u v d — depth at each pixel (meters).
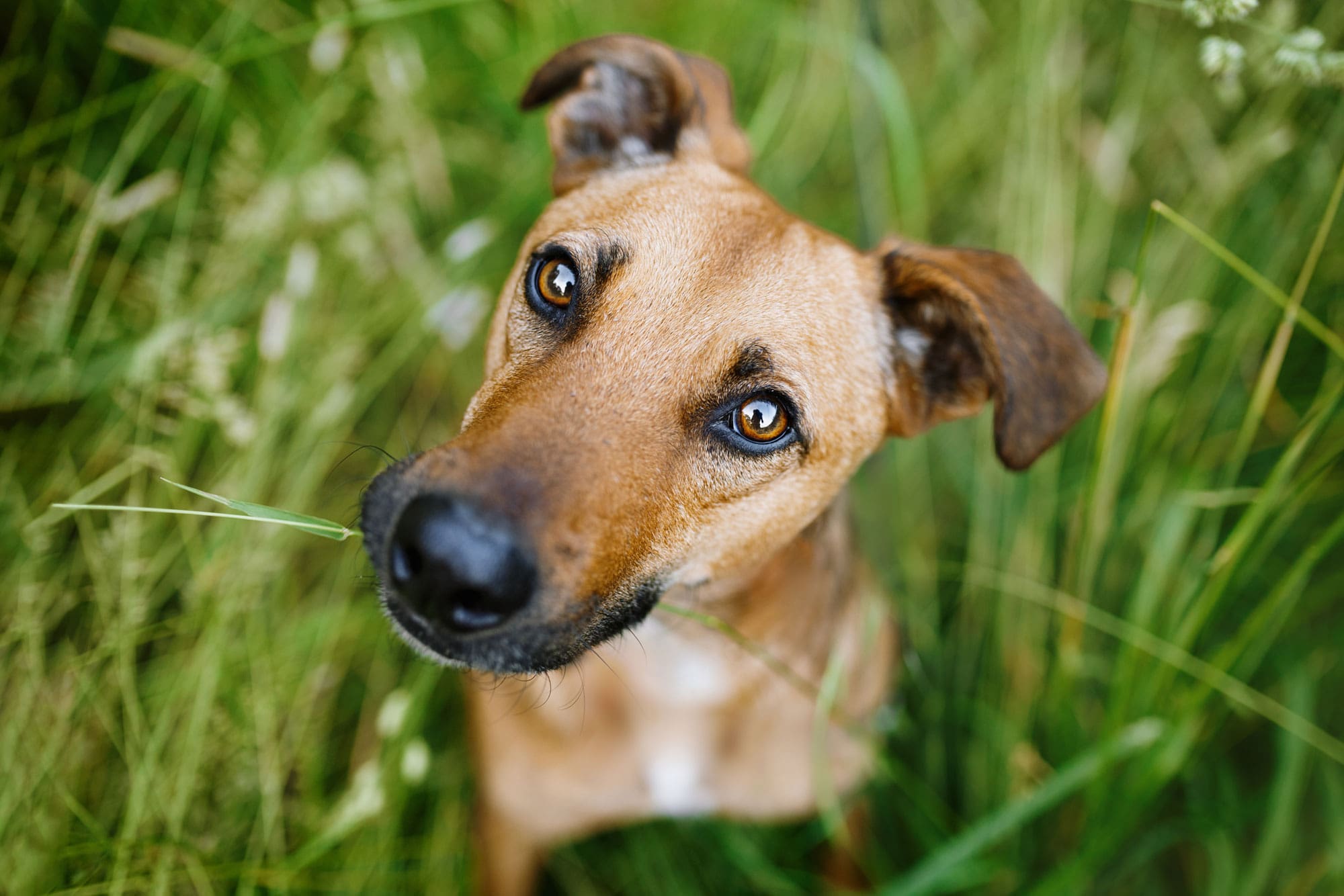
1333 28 0.51
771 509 0.38
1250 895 0.48
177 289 0.51
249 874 0.42
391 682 0.52
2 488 0.48
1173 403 0.56
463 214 0.59
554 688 0.43
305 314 0.51
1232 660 0.44
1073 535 0.46
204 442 0.53
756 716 0.44
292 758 0.47
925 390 0.41
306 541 0.51
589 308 0.36
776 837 0.53
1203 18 0.39
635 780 0.45
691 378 0.35
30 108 0.54
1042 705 0.53
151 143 0.55
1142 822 0.54
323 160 0.55
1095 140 0.60
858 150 0.59
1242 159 0.55
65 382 0.48
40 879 0.40
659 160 0.42
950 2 0.64
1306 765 0.54
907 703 0.56
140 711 0.45
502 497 0.32
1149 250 0.57
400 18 0.57
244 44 0.53
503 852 0.48
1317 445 0.55
